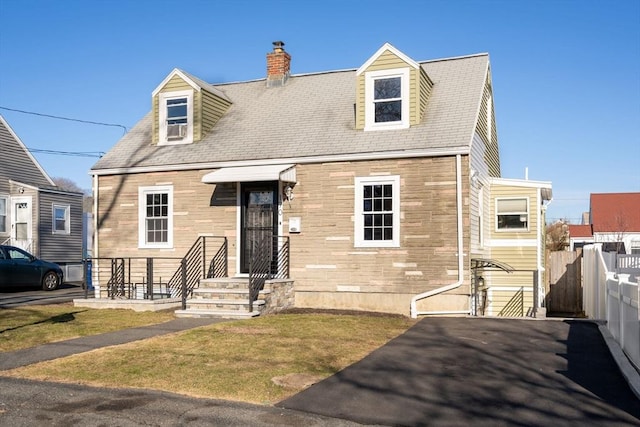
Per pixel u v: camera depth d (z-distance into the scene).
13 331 11.82
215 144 18.11
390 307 15.45
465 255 14.89
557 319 13.78
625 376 8.19
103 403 7.14
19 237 28.86
